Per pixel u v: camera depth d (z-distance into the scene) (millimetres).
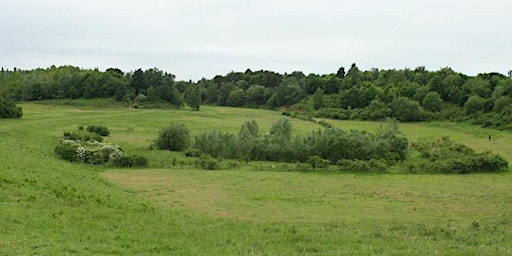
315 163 79000
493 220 42906
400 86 187625
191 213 40844
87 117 130375
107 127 114875
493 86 168125
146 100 178750
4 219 24422
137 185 59438
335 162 84750
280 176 70125
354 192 59000
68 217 27125
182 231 26344
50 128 104000
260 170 76312
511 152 96750
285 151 87125
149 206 38656
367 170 77250
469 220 43094
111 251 20688
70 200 32625
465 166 76812
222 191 57188
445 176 73438
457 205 51781
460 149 91250
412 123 150000
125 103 173875
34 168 45062
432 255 20875
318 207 49031
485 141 112062
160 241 23188
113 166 74562
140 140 100188
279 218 42219
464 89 162750
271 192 57406
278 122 103312
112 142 94375
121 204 35875
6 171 37844
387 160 83938
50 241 21344
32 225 24125
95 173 63688
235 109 192250
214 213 43625
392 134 94562
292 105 197875
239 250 21844
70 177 46719
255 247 22609
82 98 177875
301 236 25312
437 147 95188
